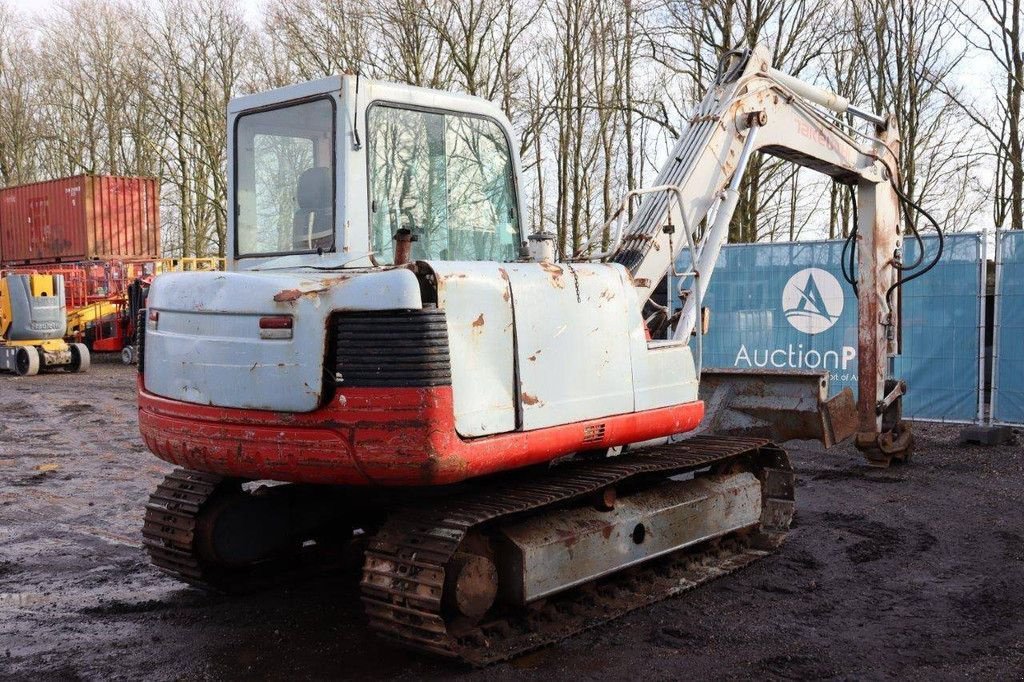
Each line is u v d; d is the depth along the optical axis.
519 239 5.45
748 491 6.09
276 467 4.20
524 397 4.33
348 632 4.76
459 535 4.06
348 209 4.48
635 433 5.03
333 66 26.89
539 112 24.44
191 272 4.71
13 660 4.40
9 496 7.94
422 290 4.03
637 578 5.32
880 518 6.91
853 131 7.81
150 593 5.43
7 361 18.16
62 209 24.05
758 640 4.56
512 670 4.21
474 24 23.75
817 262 11.48
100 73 38.25
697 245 6.30
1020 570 5.62
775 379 8.38
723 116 6.45
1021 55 19.19
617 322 4.96
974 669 4.17
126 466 9.31
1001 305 10.42
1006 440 10.05
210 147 33.50
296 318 4.11
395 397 3.90
